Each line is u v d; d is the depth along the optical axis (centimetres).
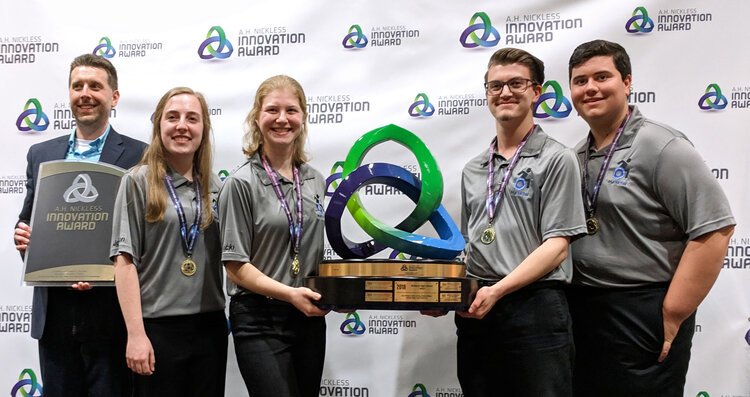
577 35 247
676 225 195
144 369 196
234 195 196
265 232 199
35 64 279
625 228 197
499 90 198
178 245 206
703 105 239
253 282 192
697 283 187
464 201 216
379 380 258
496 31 252
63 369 231
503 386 197
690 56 240
